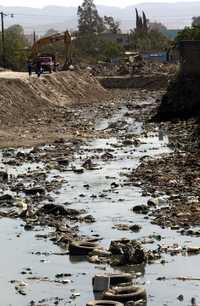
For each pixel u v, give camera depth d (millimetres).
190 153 51625
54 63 123375
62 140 60469
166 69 146375
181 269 26578
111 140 61344
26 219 34062
